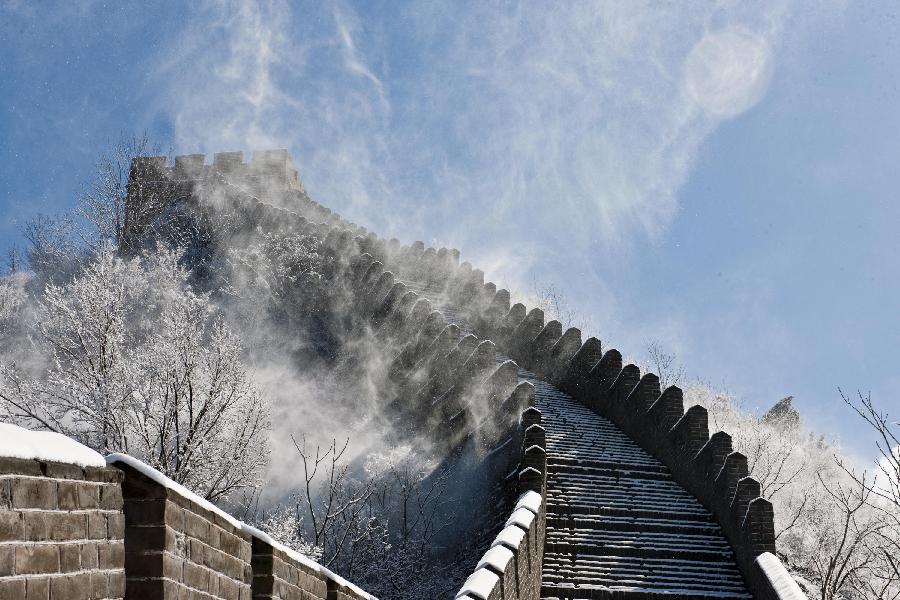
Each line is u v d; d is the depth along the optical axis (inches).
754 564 799.7
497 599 592.4
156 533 156.1
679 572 835.4
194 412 904.3
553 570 835.4
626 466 1022.4
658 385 1114.1
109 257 1066.1
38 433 135.4
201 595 173.6
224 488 908.0
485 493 1065.5
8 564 122.5
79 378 891.4
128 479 156.3
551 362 1368.1
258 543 221.3
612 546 862.5
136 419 882.1
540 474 869.2
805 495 1149.7
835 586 946.1
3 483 122.2
